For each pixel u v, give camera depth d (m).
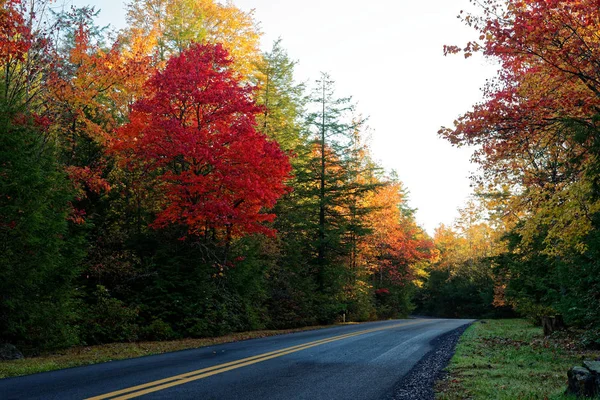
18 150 12.10
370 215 40.75
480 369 9.19
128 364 9.09
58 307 12.91
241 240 21.33
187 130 16.55
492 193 22.36
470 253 60.50
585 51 10.73
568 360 10.72
